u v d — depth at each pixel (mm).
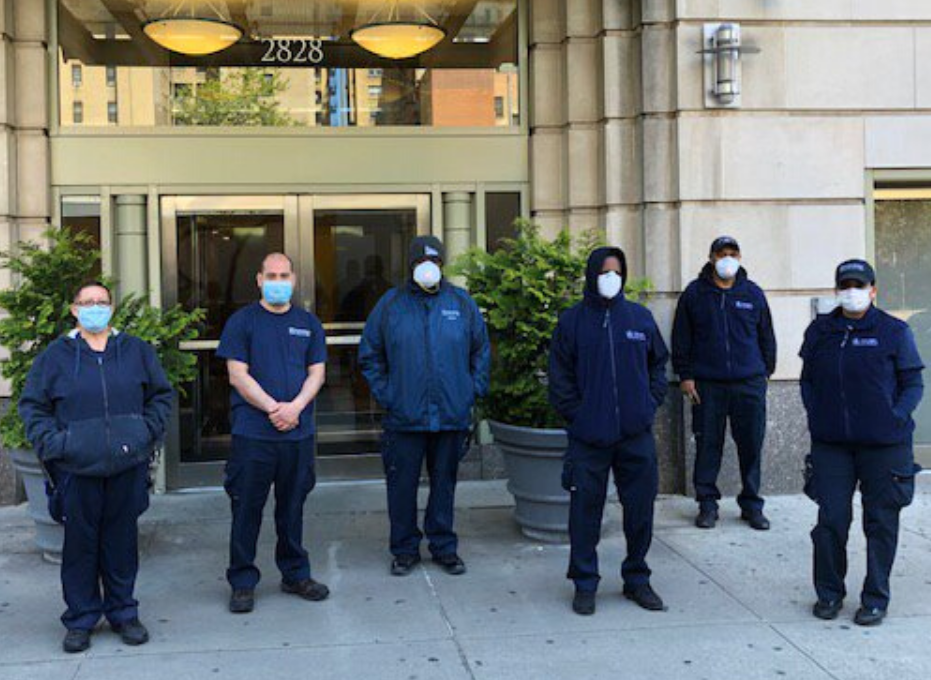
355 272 7969
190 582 5633
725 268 6488
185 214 7773
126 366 4629
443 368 5570
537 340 6066
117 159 7621
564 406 5094
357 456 8062
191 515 7078
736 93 7418
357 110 7961
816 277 7605
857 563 5867
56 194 7570
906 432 4793
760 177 7527
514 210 8133
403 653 4570
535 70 8016
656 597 5137
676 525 6711
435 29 8031
